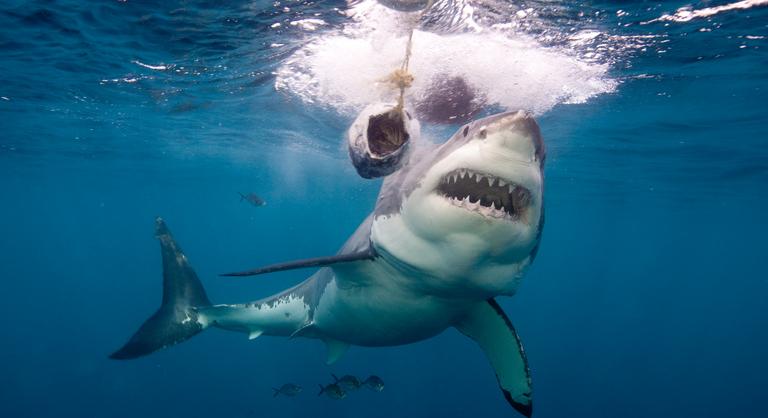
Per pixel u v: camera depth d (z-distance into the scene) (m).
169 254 8.50
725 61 10.48
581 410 32.78
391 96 11.55
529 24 8.45
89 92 15.30
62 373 37.66
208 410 29.28
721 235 56.12
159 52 11.40
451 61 9.73
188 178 39.22
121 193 50.69
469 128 3.46
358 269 4.87
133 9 9.20
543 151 3.41
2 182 41.59
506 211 3.63
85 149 26.28
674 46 9.67
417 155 4.25
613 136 17.38
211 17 9.29
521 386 5.54
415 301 4.77
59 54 11.85
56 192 49.69
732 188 26.88
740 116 14.49
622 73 11.11
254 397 31.28
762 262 88.44
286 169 33.00
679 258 97.06
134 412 29.81
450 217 3.39
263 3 8.54
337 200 52.94
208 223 108.12
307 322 7.11
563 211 45.19
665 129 16.20
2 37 10.81
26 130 21.66
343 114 15.00
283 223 107.94
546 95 12.26
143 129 20.88
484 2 7.66
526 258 3.86
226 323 8.47
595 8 8.02
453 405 31.19
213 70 12.57
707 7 8.12
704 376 49.47
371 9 8.11
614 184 28.55
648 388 40.84
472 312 5.39
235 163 31.09
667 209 38.53
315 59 10.98
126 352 7.59
